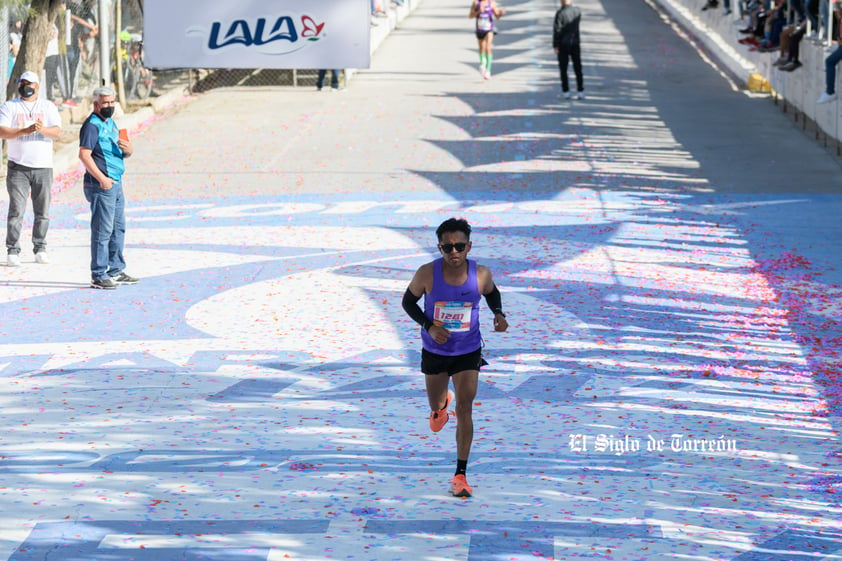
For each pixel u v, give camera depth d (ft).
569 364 96.63
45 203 134.51
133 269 133.69
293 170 190.80
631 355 99.19
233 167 193.36
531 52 309.83
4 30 180.65
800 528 61.67
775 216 156.97
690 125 222.48
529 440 77.66
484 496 66.74
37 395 89.35
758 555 58.08
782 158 194.18
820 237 145.18
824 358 97.91
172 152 205.05
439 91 257.55
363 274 130.00
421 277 67.46
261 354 101.09
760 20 255.09
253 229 153.89
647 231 149.59
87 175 122.62
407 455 74.74
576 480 69.46
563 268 131.34
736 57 285.23
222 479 69.72
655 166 190.60
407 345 103.81
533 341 103.81
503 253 138.72
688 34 345.92
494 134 215.31
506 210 163.43
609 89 258.57
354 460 73.51
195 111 240.73
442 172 188.34
